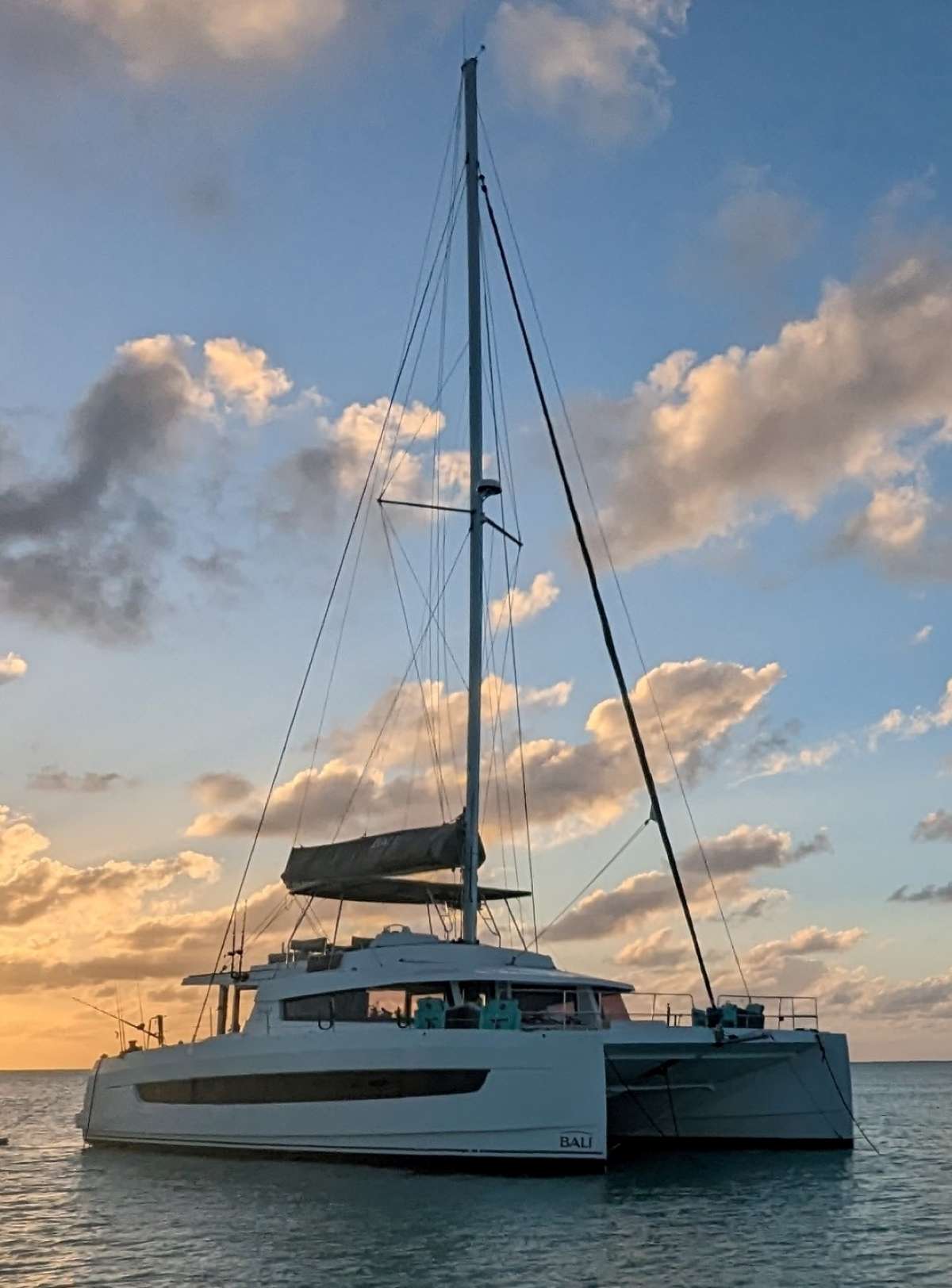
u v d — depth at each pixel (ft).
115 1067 74.64
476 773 66.49
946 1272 41.91
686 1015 62.80
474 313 73.56
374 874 65.36
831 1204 53.83
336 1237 46.37
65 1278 42.22
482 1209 50.49
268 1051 63.16
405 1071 57.88
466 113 77.00
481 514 70.64
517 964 65.82
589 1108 54.39
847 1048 64.59
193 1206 54.24
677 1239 46.11
